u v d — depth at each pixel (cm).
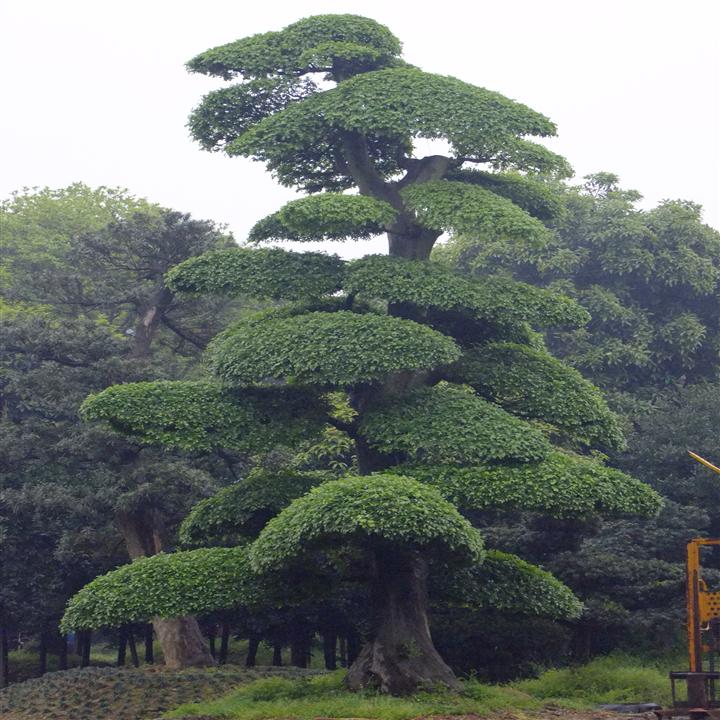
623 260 4306
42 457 3362
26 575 3366
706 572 2994
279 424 2377
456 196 2403
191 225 3600
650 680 2502
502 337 2580
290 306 2567
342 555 2350
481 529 3117
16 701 2772
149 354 3647
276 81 2573
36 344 3428
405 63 2673
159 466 3175
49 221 5975
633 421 3881
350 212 2338
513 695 2258
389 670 2242
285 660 3825
